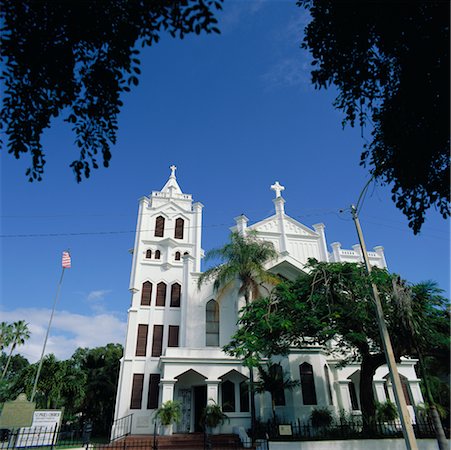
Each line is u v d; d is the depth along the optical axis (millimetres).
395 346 18156
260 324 18359
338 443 16797
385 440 17047
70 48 5449
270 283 26125
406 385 29438
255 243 27188
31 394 29188
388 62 7223
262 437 19281
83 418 40656
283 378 24469
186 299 30922
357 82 7562
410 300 15633
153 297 31297
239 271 26000
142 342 29312
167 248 33625
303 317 18375
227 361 25156
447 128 6816
